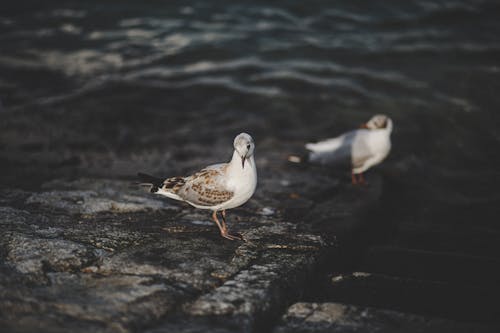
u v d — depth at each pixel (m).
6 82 4.58
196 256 2.74
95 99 4.44
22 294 2.49
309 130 4.23
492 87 4.51
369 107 4.42
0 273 2.57
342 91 4.56
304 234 2.92
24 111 4.27
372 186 3.47
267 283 2.63
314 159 3.61
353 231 3.08
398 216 3.36
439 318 2.56
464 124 4.22
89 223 2.91
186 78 4.71
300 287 2.71
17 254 2.66
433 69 4.71
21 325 2.29
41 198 3.10
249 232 2.92
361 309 2.58
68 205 3.06
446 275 2.87
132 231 2.87
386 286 2.77
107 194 3.17
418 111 4.35
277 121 4.31
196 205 2.90
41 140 3.95
